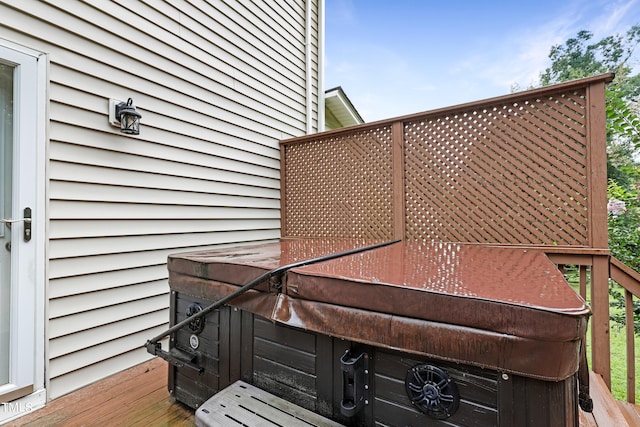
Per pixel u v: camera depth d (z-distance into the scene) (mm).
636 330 3836
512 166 2857
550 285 1196
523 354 938
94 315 2391
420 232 3354
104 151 2475
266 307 1484
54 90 2162
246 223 3990
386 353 1222
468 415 1058
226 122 3703
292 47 5004
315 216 4223
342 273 1367
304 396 1435
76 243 2287
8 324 1938
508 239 2873
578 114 2564
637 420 1948
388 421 1213
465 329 1024
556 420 928
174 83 3061
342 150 3975
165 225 2977
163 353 1932
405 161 3445
